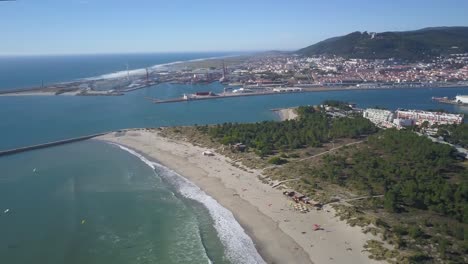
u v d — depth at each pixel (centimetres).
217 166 18738
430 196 12862
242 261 10831
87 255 11194
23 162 19900
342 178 15550
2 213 13800
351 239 11338
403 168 15588
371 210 12775
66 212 13938
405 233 11125
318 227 12250
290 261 10706
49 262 10794
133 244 11825
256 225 12800
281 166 17600
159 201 15025
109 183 16912
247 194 15275
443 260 9894
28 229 12631
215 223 13162
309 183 15325
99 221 13312
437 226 11394
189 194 15750
